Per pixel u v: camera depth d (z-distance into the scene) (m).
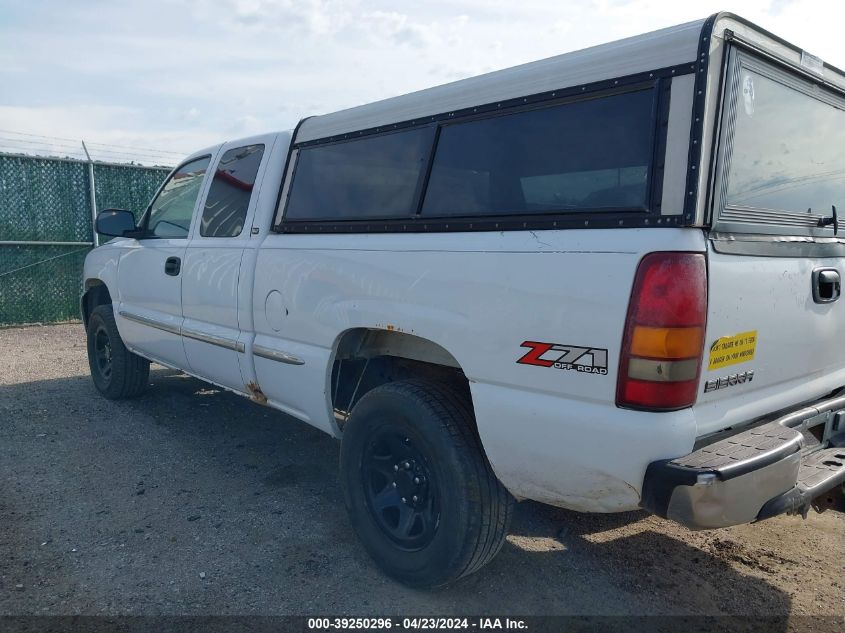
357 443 3.12
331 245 3.30
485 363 2.56
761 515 2.29
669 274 2.11
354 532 3.37
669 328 2.11
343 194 3.41
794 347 2.66
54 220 9.92
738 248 2.31
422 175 3.00
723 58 2.22
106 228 4.97
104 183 10.30
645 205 2.23
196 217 4.53
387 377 3.60
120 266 5.36
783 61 2.53
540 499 2.56
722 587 3.07
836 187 3.05
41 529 3.50
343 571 3.14
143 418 5.36
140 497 3.90
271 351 3.67
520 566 3.22
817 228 2.84
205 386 6.35
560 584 3.07
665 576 3.16
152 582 3.02
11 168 9.47
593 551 3.38
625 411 2.19
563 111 2.53
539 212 2.52
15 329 9.58
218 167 4.47
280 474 4.27
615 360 2.19
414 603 2.90
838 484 2.67
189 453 4.61
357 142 3.39
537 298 2.39
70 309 10.20
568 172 2.48
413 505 2.96
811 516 3.82
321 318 3.31
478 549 2.72
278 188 3.88
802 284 2.65
